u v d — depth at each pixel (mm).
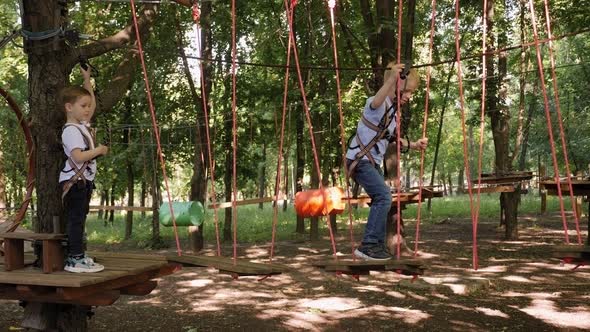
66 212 4848
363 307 10281
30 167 6719
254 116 21016
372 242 4957
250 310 10305
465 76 19469
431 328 8844
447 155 48750
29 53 6898
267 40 18281
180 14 18641
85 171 4754
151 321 9711
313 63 17422
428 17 19406
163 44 15586
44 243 4629
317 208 7094
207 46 18453
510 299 10578
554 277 12375
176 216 7906
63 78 7066
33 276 4473
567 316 9273
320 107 18156
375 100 4785
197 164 18719
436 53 19859
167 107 21828
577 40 26797
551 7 17750
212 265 5105
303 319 9586
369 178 4945
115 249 19656
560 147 30172
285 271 5129
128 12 16344
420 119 19719
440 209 31797
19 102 21047
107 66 16812
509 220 18562
